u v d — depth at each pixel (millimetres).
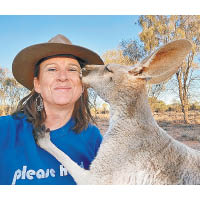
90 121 673
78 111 616
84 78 606
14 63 609
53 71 560
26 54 567
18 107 619
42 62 567
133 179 481
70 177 551
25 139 554
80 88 587
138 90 558
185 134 2850
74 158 579
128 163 498
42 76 563
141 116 542
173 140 522
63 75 549
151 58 510
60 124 592
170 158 490
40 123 562
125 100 563
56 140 578
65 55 564
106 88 588
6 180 527
